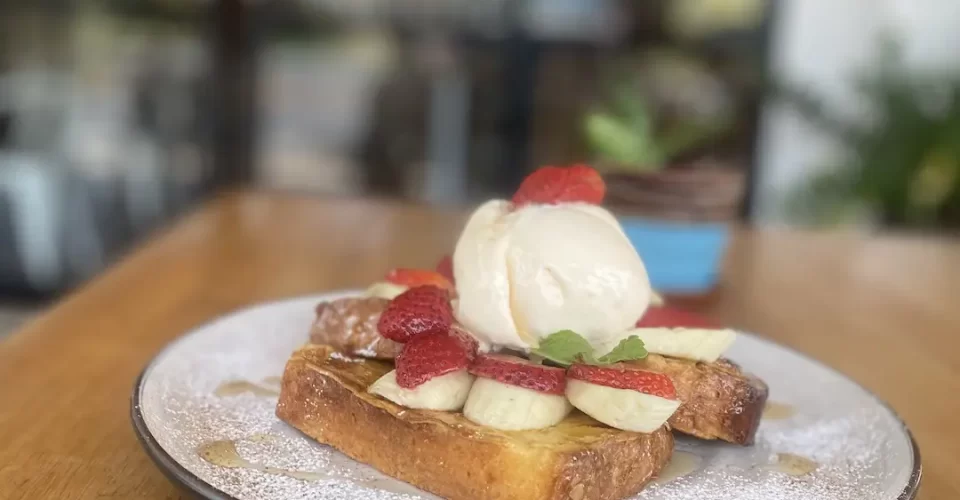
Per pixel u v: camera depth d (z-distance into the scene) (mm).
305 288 466
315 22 1039
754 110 1087
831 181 1032
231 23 1027
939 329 470
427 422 247
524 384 251
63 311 403
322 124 1070
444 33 1049
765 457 281
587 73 1061
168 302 428
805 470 272
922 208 998
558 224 282
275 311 367
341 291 401
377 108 1067
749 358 356
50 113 999
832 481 264
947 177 981
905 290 547
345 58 1052
